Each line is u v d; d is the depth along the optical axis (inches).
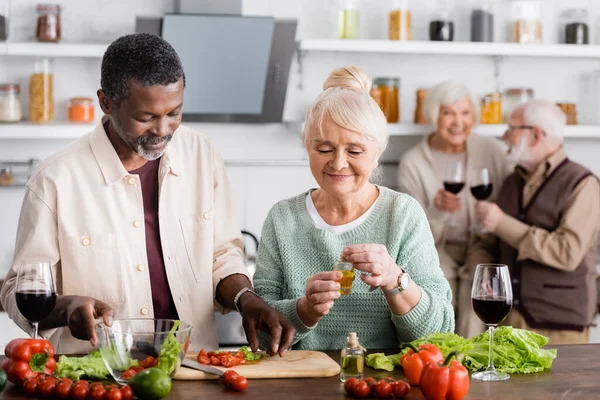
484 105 194.7
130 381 72.5
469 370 83.7
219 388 76.7
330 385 78.2
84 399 72.3
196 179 99.4
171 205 96.4
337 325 92.0
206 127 190.9
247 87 182.4
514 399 73.5
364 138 86.0
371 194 94.7
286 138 193.9
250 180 192.9
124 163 95.4
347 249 83.0
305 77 195.0
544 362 83.3
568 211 168.7
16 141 184.4
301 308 86.7
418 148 185.9
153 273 96.0
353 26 187.8
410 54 198.8
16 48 172.6
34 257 91.7
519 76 203.5
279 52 182.4
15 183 183.2
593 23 204.2
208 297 97.7
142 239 95.1
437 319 88.1
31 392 73.9
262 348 94.7
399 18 188.7
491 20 194.9
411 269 91.4
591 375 81.9
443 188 182.2
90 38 183.5
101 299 93.4
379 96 188.9
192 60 178.2
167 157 96.0
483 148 183.5
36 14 179.3
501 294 80.4
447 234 178.7
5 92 176.4
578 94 205.6
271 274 95.2
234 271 98.0
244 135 192.2
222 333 155.9
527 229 169.3
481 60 201.8
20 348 76.6
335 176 87.4
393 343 92.9
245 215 192.9
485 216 170.1
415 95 199.2
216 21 174.9
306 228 94.2
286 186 194.4
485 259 178.4
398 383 74.4
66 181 93.4
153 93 85.9
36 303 81.8
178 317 96.3
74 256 92.9
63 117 185.3
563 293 170.7
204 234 98.1
